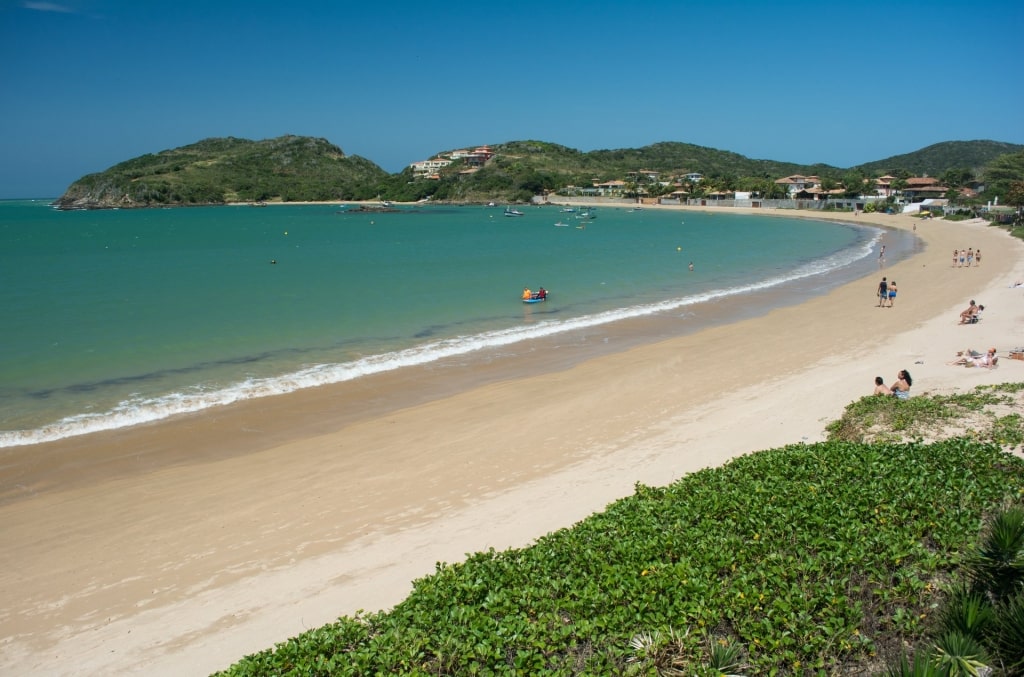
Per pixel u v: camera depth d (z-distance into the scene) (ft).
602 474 47.52
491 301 122.52
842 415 54.95
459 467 49.85
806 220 416.67
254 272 164.45
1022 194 282.77
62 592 35.37
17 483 48.16
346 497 45.39
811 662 21.06
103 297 123.54
